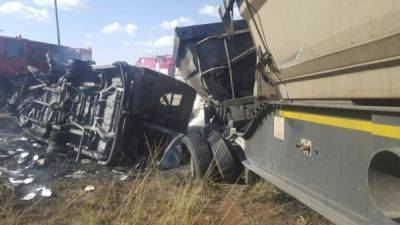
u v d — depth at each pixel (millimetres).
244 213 4512
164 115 7961
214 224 4156
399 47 2227
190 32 8672
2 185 5059
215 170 5629
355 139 2758
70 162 6906
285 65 3992
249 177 5305
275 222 4254
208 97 8828
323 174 3215
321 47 3084
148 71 7410
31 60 15781
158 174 5734
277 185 4062
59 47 16609
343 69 2967
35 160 6797
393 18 2152
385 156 2215
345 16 2627
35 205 4574
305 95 3953
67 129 7734
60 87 8141
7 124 10336
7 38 15336
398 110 2238
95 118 7254
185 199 4594
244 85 7551
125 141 7090
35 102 9055
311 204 3266
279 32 3916
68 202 4707
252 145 5191
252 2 4258
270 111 4469
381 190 2322
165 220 3979
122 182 5699
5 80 15016
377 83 2615
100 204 4641
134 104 6934
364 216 2656
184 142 6145
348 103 3164
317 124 3314
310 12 3111
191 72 9305
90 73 7977
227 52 7109
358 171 2721
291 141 3871
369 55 2537
